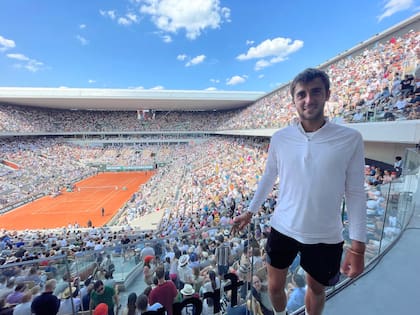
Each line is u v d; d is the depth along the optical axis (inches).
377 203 146.4
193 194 857.5
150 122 2201.0
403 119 371.9
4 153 1475.1
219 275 114.3
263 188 82.4
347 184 62.9
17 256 361.7
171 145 2102.6
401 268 129.3
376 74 634.2
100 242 422.6
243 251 113.3
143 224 728.3
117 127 2096.5
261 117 1379.2
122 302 105.1
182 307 109.2
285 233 70.4
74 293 103.4
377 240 146.0
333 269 66.3
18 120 1718.8
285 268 76.5
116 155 1936.5
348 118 516.7
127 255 108.8
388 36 786.2
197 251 118.2
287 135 68.6
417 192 239.9
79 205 1119.6
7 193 1146.0
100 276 106.7
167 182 1202.6
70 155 1798.7
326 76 63.5
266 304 104.3
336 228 64.9
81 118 2111.2
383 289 113.7
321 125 64.4
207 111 2404.0
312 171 61.8
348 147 59.6
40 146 1733.5
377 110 431.2
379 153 512.1
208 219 489.7
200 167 1259.2
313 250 65.9
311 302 75.2
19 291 94.7
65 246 424.2
